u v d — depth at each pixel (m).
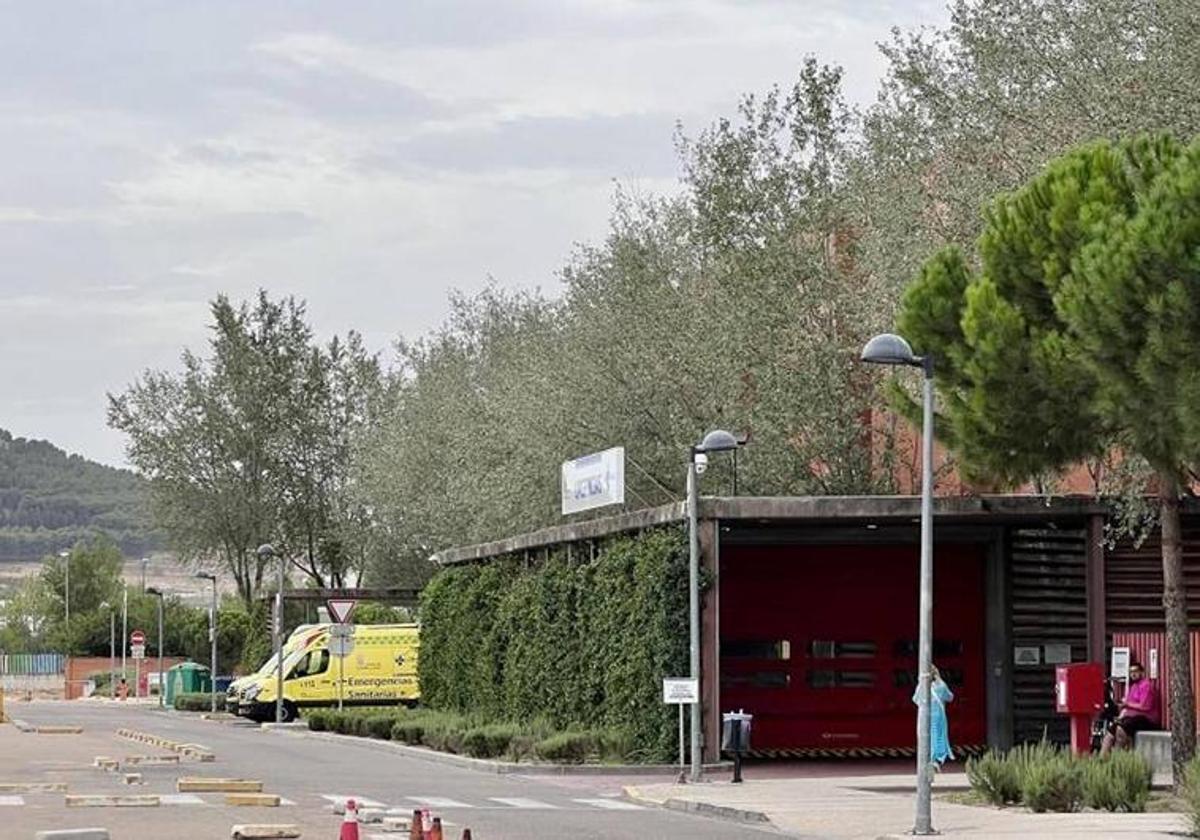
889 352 24.34
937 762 34.25
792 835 24.09
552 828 24.53
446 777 36.19
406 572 84.25
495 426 61.34
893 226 42.84
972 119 38.69
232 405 94.94
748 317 49.03
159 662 100.69
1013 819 24.84
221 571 97.81
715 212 49.72
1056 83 35.53
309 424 95.19
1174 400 23.23
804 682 42.09
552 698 45.00
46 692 116.69
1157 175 24.58
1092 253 23.67
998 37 37.34
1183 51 31.08
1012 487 28.11
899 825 24.58
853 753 41.97
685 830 24.66
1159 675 33.84
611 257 53.72
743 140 50.53
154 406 94.62
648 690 38.47
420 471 76.81
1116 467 34.81
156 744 45.09
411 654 66.00
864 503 36.91
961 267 28.77
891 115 43.16
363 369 96.69
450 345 77.81
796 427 48.25
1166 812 25.55
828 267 49.34
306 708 64.88
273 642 78.00
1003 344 26.22
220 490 93.75
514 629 48.62
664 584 37.81
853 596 42.38
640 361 51.44
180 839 21.83
